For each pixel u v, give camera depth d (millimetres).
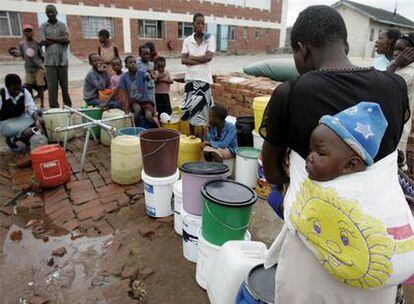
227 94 5492
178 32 24156
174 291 2414
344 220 1044
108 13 20344
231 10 27203
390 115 1137
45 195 3807
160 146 2980
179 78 6918
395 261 1031
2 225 3279
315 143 1083
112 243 2953
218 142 3873
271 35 31422
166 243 2934
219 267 2092
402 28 27594
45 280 2557
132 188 3826
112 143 3807
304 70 1312
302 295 1212
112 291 2424
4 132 4762
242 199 2201
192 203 2553
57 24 6109
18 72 13500
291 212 1201
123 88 5137
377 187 1062
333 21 1195
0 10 16766
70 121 5129
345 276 1067
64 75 6363
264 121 1399
